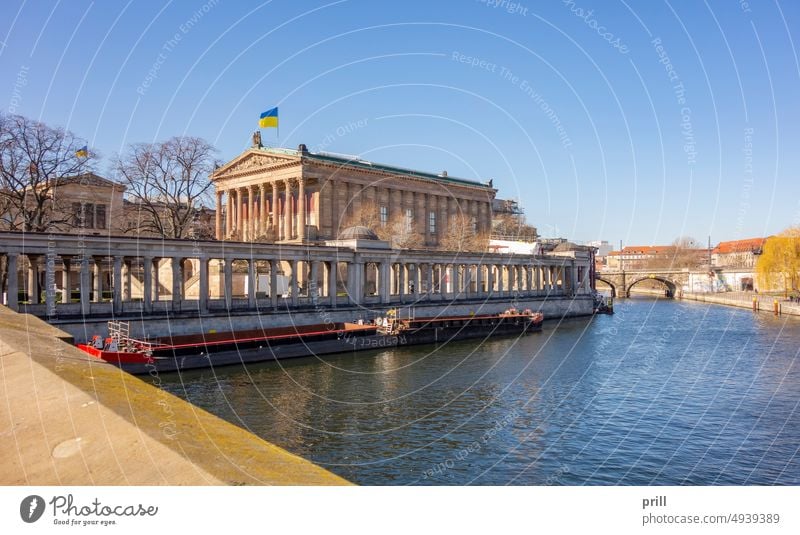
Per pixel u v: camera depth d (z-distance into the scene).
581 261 140.75
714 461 32.72
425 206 153.00
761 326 98.62
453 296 110.19
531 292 129.25
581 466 31.92
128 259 79.19
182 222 90.81
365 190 138.50
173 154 88.25
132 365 50.44
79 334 58.41
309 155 128.75
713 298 160.38
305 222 125.75
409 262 101.44
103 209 101.00
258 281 98.06
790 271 131.75
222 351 58.69
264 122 97.81
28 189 87.56
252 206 135.38
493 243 147.25
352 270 89.44
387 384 51.53
